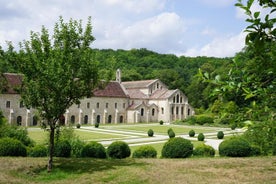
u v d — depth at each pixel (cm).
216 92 385
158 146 3116
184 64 13638
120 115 7881
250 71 379
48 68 1367
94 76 1472
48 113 1426
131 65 13212
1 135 2175
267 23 299
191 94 9812
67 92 1405
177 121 7781
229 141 2016
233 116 389
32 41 1428
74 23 1481
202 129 5922
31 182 1295
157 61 13800
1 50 1391
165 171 1460
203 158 1880
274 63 343
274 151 1948
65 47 1417
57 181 1313
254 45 313
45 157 1814
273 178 1316
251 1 295
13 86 1484
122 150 1894
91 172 1444
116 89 7938
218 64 9081
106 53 13950
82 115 7125
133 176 1363
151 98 8700
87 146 1914
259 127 369
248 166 1589
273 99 367
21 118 6097
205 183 1245
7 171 1434
